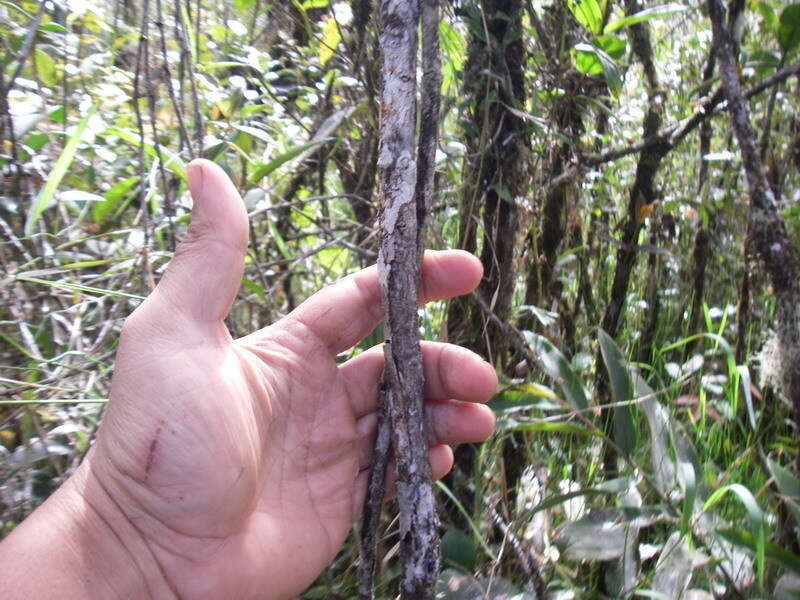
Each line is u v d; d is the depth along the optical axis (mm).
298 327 274
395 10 213
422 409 229
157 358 222
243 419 234
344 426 278
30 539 213
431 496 229
